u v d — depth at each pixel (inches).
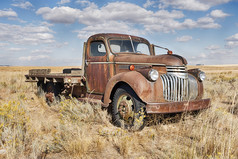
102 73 218.1
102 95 220.4
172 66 174.4
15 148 129.6
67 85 239.9
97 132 167.0
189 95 184.4
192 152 119.1
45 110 242.4
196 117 187.9
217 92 328.5
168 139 151.7
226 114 194.4
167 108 158.7
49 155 127.7
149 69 165.2
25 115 185.3
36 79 313.1
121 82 186.1
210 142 131.8
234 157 120.4
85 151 130.3
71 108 203.8
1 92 377.7
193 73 197.9
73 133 148.6
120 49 223.0
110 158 124.8
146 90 162.4
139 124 161.6
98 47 226.1
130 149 136.0
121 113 179.3
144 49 243.6
